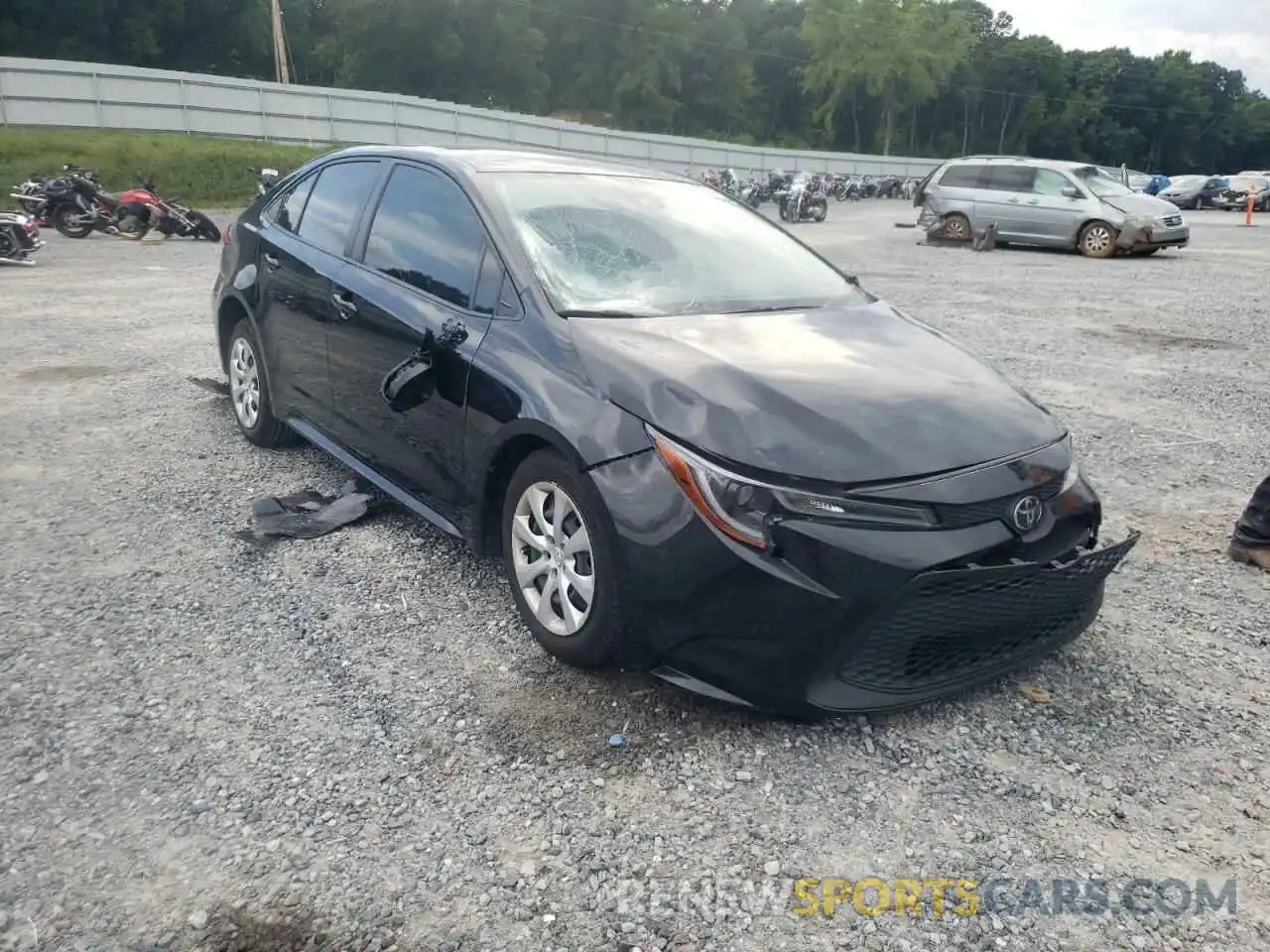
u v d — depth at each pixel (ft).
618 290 12.12
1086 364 27.86
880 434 9.59
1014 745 9.87
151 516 14.87
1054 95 383.86
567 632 10.63
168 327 29.60
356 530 14.55
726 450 9.21
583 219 13.21
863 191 163.43
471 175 13.37
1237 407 23.25
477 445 11.48
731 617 9.13
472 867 8.04
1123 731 10.17
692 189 15.55
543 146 149.38
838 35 307.58
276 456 17.61
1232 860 8.36
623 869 8.07
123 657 10.96
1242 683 11.16
